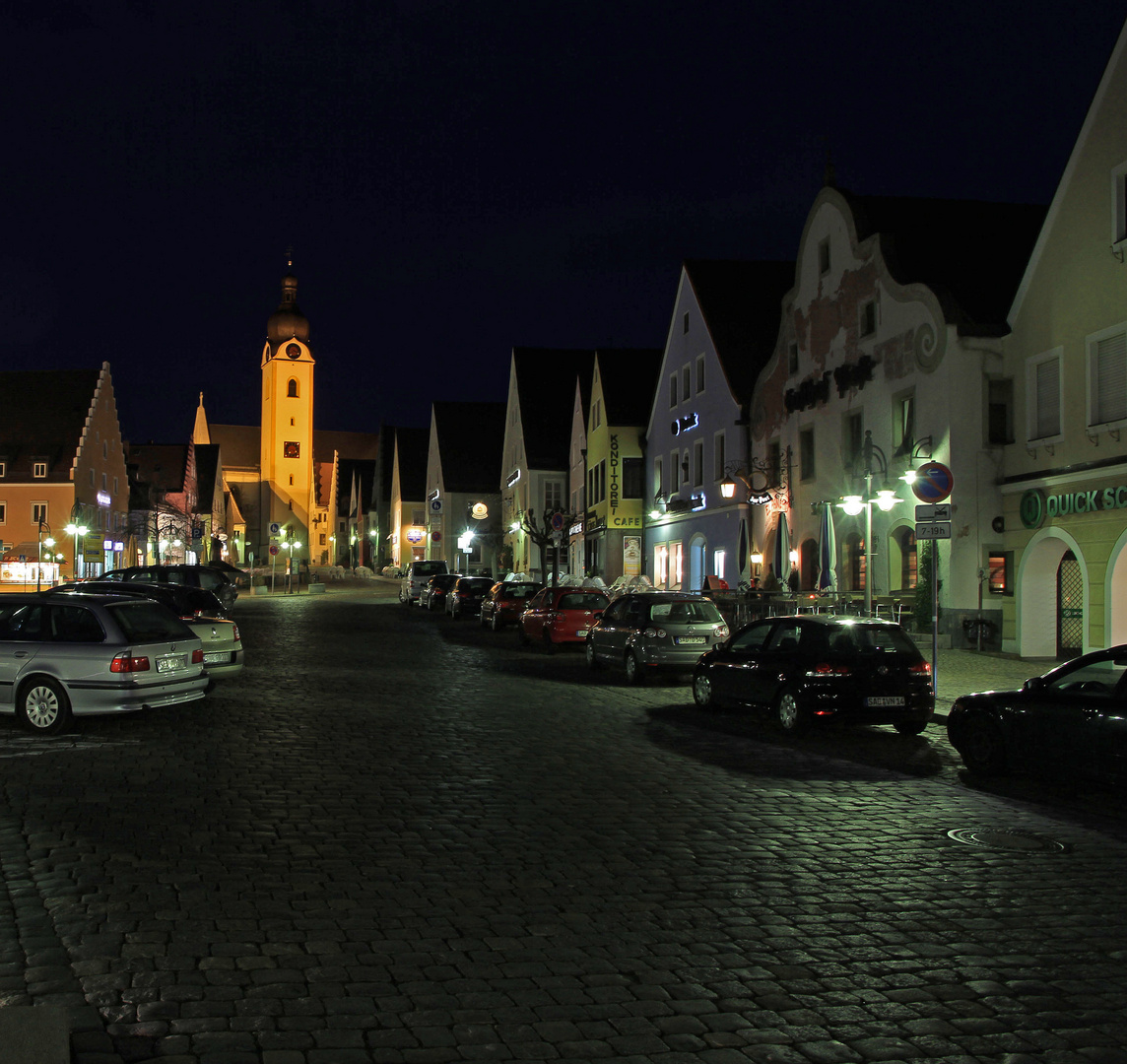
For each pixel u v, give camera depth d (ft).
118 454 264.93
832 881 23.70
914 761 39.78
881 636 45.27
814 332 102.47
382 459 372.38
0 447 234.38
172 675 43.73
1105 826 29.84
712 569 129.08
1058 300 70.74
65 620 42.96
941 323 79.20
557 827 28.22
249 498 500.74
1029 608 73.56
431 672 69.31
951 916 21.35
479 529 264.72
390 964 18.19
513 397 231.71
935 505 52.16
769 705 46.29
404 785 33.19
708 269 136.15
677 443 142.82
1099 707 32.40
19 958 18.11
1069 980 18.04
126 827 27.35
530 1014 16.28
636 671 63.00
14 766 35.42
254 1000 16.51
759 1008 16.70
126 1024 15.57
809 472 104.94
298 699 54.08
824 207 100.73
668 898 22.24
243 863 24.18
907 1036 15.80
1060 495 69.97
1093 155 67.21
